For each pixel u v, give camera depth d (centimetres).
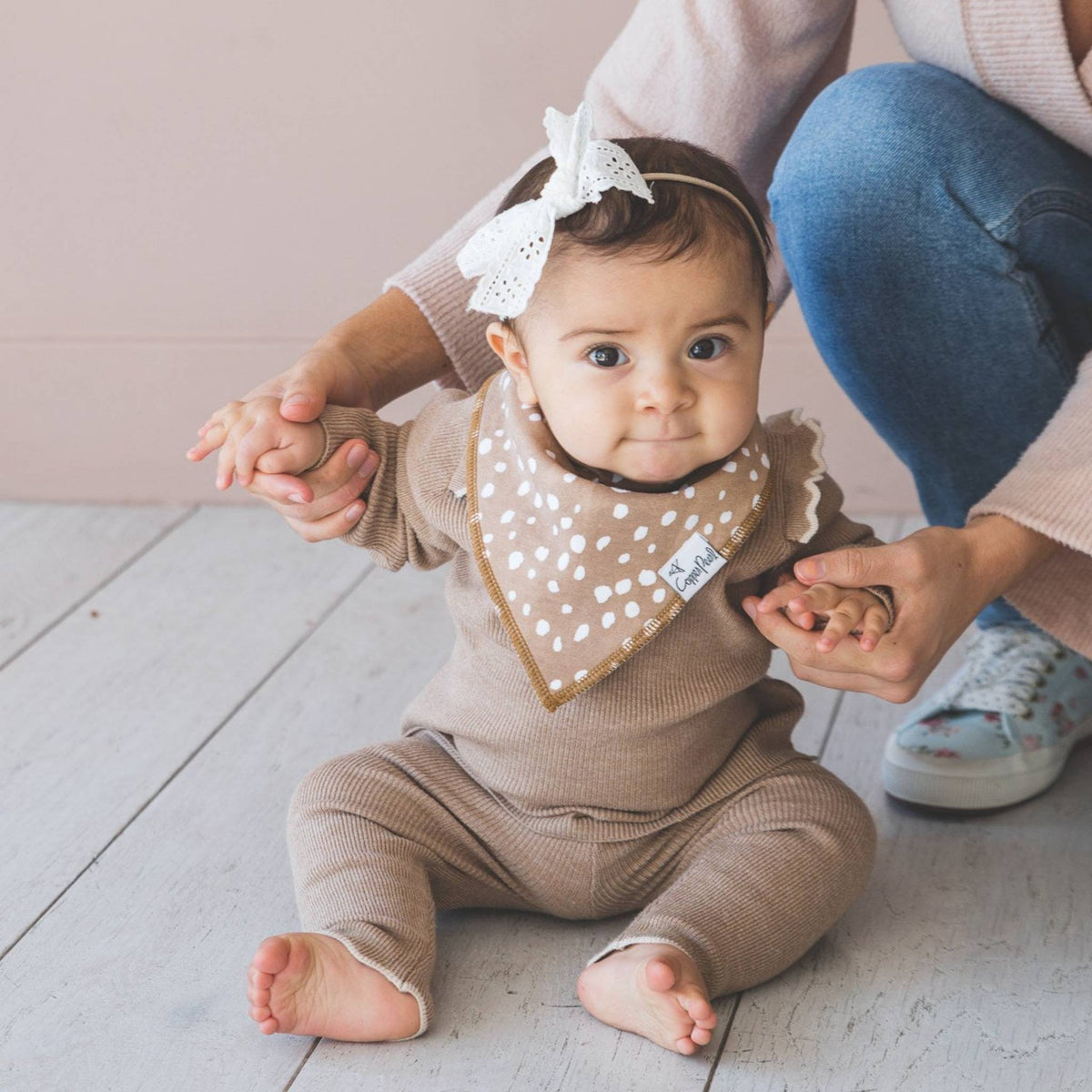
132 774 135
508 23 176
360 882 103
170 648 159
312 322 192
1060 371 123
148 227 190
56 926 114
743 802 109
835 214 121
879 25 172
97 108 185
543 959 109
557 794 107
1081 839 122
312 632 162
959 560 98
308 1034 100
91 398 197
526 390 104
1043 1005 102
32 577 178
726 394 98
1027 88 117
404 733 119
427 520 109
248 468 105
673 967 95
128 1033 102
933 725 129
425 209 186
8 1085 98
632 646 102
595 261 96
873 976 106
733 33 123
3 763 138
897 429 130
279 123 184
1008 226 117
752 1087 95
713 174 100
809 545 107
